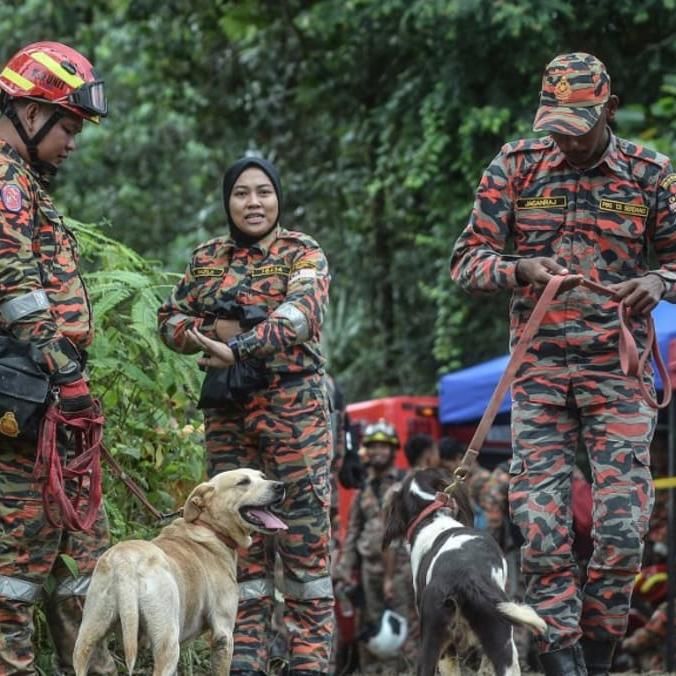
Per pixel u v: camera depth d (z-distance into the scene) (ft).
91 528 28.32
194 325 32.42
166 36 98.58
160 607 27.09
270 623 33.12
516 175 30.37
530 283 29.48
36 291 25.75
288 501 31.63
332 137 96.63
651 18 77.97
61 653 29.19
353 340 99.71
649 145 69.92
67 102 26.78
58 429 26.68
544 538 29.50
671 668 54.08
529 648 51.65
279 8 93.09
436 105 78.13
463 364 85.71
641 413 29.66
